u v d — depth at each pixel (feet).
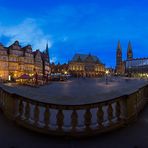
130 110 20.75
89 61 438.81
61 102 38.50
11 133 17.34
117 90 73.41
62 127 17.20
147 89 32.81
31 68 225.76
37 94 55.77
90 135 16.65
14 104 20.25
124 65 448.65
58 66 426.10
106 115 22.76
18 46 208.64
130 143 15.39
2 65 189.06
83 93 61.21
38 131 17.31
